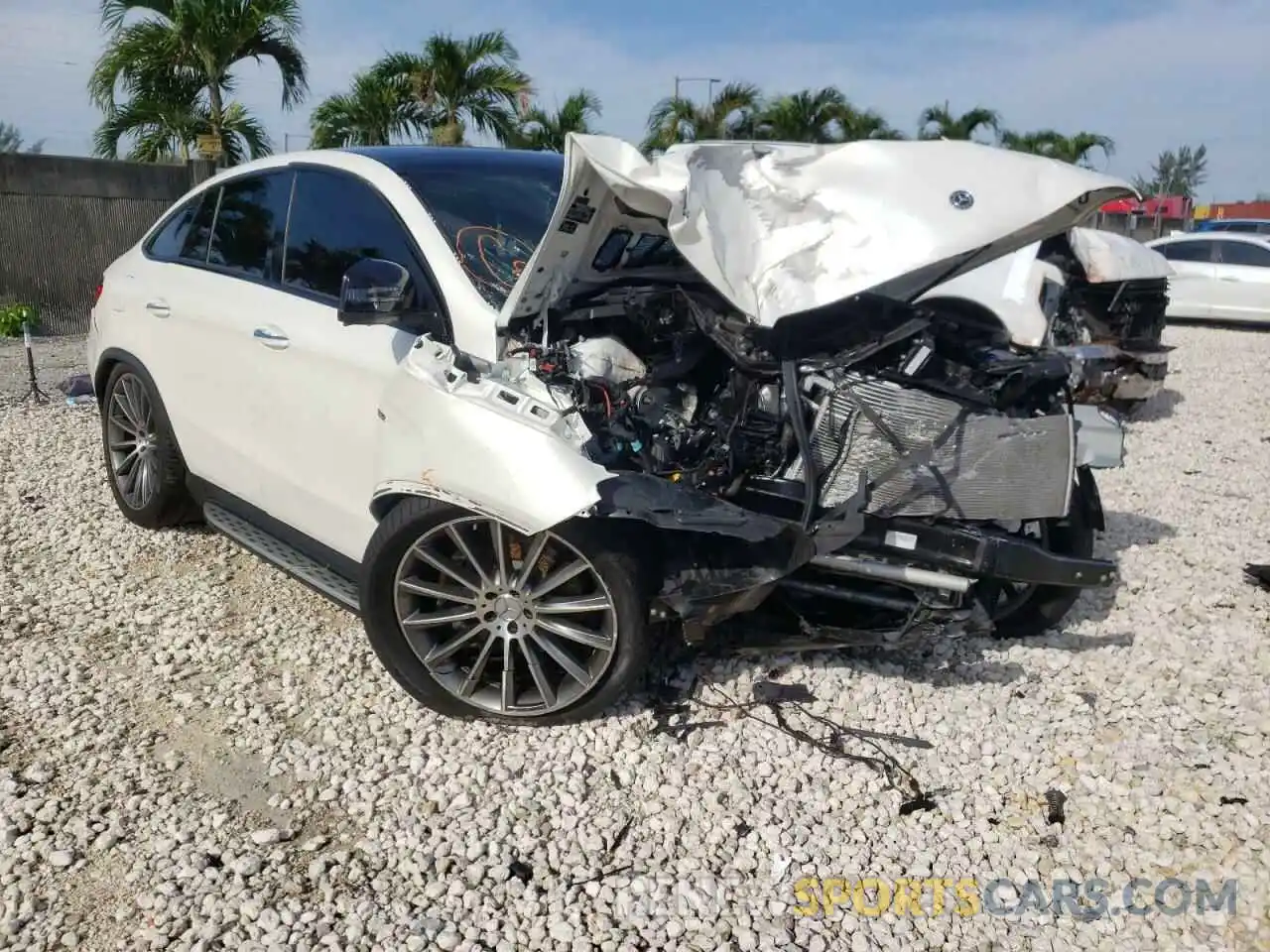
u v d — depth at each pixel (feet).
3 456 21.72
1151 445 26.17
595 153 10.14
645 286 12.18
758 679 12.67
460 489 10.69
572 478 10.20
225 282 15.10
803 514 11.22
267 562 14.87
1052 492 11.60
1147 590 15.88
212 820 10.30
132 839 10.05
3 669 13.07
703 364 11.88
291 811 10.52
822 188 11.05
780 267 10.91
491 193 13.76
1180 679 13.19
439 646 11.75
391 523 11.35
